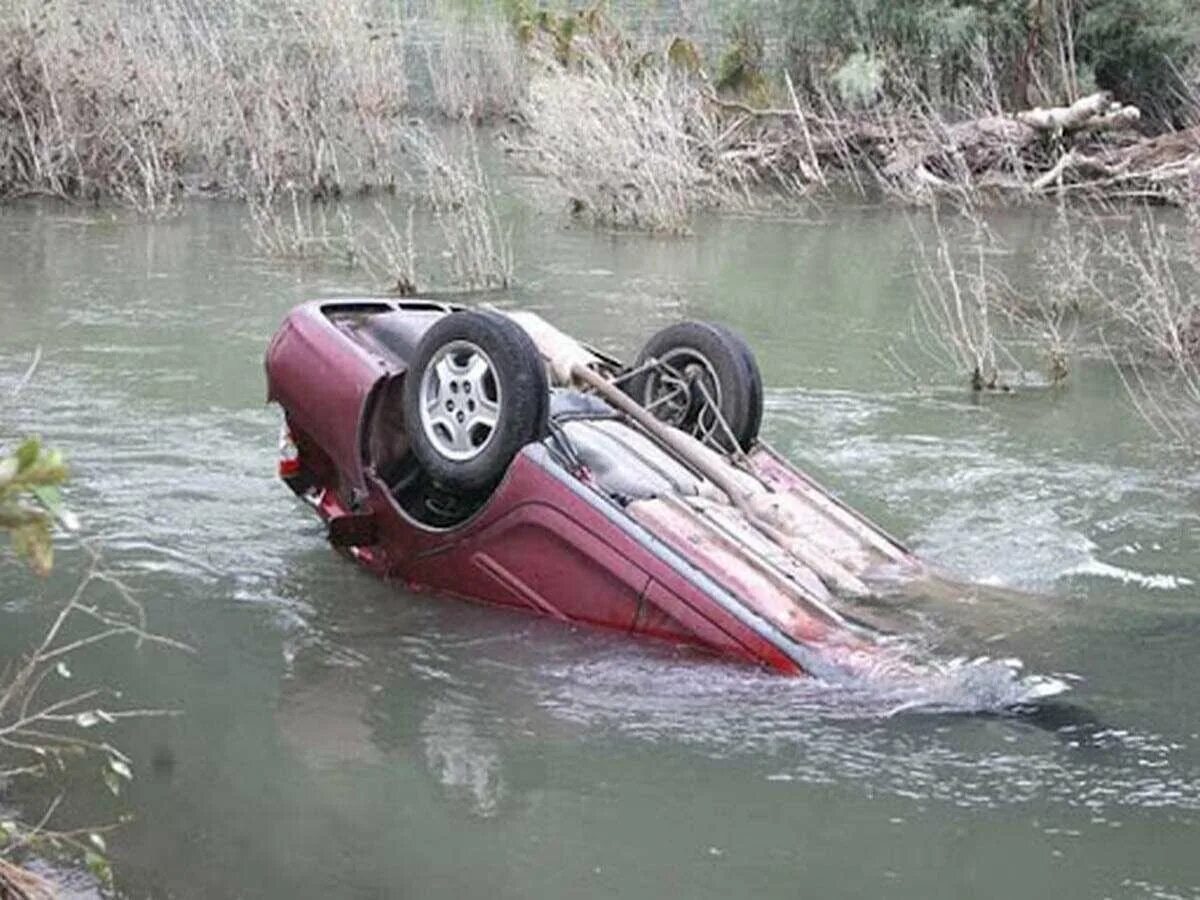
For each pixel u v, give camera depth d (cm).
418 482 873
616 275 1736
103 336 1358
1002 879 588
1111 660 769
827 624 759
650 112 2248
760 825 620
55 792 631
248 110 2156
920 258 1900
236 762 661
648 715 707
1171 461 1134
